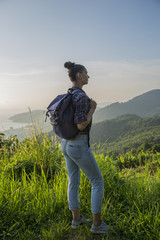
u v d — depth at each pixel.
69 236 2.01
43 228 2.06
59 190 2.60
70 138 1.85
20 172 3.31
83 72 1.97
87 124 1.78
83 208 2.43
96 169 1.95
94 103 1.87
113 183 2.75
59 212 2.37
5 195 2.36
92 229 1.99
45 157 3.41
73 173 2.10
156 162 3.56
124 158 4.73
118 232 2.02
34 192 2.54
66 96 1.84
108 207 2.43
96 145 3.27
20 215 2.21
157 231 1.89
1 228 2.07
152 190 2.53
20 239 1.92
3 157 3.80
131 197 2.50
